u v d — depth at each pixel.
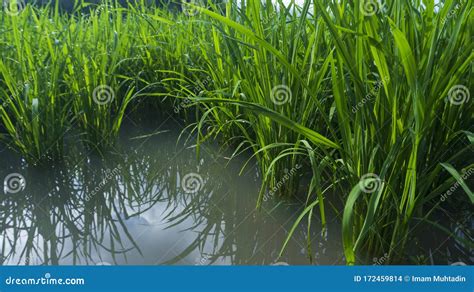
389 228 1.16
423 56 1.02
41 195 1.71
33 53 2.17
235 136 2.06
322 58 1.51
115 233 1.43
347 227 0.92
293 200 1.56
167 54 2.64
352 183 1.17
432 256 1.21
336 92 1.09
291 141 1.50
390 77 1.03
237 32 1.69
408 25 1.05
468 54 1.08
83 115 2.13
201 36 2.47
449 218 1.40
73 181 1.83
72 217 1.54
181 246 1.33
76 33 2.21
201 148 2.18
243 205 1.60
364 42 1.10
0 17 2.38
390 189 1.05
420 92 0.94
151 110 2.77
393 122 1.01
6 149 2.13
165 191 1.76
